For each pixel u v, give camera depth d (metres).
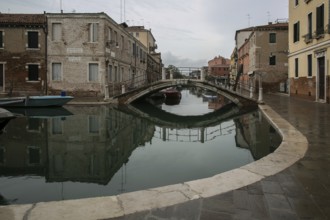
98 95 28.47
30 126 15.26
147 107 28.56
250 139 11.38
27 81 28.52
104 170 8.29
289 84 27.80
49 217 3.71
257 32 38.84
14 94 28.39
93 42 28.17
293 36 26.41
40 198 6.19
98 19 28.06
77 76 28.45
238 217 3.70
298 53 25.06
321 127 10.32
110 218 3.69
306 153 6.72
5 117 12.45
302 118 12.73
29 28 28.23
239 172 5.39
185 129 16.55
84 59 28.30
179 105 34.94
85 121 17.17
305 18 23.22
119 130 15.24
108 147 11.35
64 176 7.77
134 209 3.92
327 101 19.58
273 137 10.98
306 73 23.27
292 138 8.41
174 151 10.73
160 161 9.27
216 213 3.81
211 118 21.52
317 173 5.33
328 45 19.19
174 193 4.45
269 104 20.47
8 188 6.81
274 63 38.78
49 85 28.48
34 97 22.38
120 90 32.62
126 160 9.42
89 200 4.21
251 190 4.56
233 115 21.12
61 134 13.49
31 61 28.39
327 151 6.90
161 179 7.46
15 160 9.30
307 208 3.94
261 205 4.04
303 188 4.63
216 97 46.22
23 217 3.70
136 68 41.31
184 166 8.60
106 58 28.55
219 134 14.30
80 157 9.79
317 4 20.75
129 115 21.17
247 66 48.25
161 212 3.84
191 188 4.65
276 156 6.46
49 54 28.36
